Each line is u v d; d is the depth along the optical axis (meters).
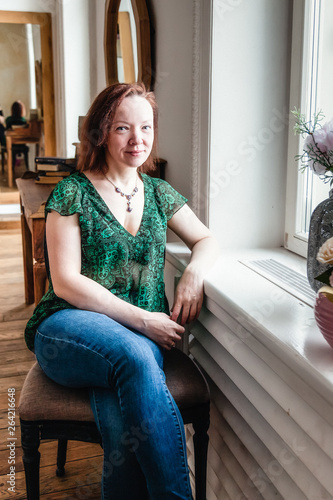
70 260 1.56
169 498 1.31
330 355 1.14
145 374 1.36
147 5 2.48
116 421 1.38
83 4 4.56
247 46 1.82
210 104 1.83
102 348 1.41
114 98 1.58
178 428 1.36
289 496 1.32
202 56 1.85
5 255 4.79
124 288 1.65
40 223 2.71
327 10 1.64
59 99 5.30
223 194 1.92
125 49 3.04
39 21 5.39
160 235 1.71
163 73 2.32
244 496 1.59
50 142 5.69
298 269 1.77
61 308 1.60
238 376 1.54
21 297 3.78
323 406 1.07
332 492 1.09
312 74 1.74
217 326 1.66
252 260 1.87
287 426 1.28
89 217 1.59
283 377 1.24
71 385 1.50
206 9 1.79
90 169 1.65
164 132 2.34
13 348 2.97
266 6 1.81
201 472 1.60
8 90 5.66
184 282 1.69
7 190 5.98
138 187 1.72
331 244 1.10
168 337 1.55
